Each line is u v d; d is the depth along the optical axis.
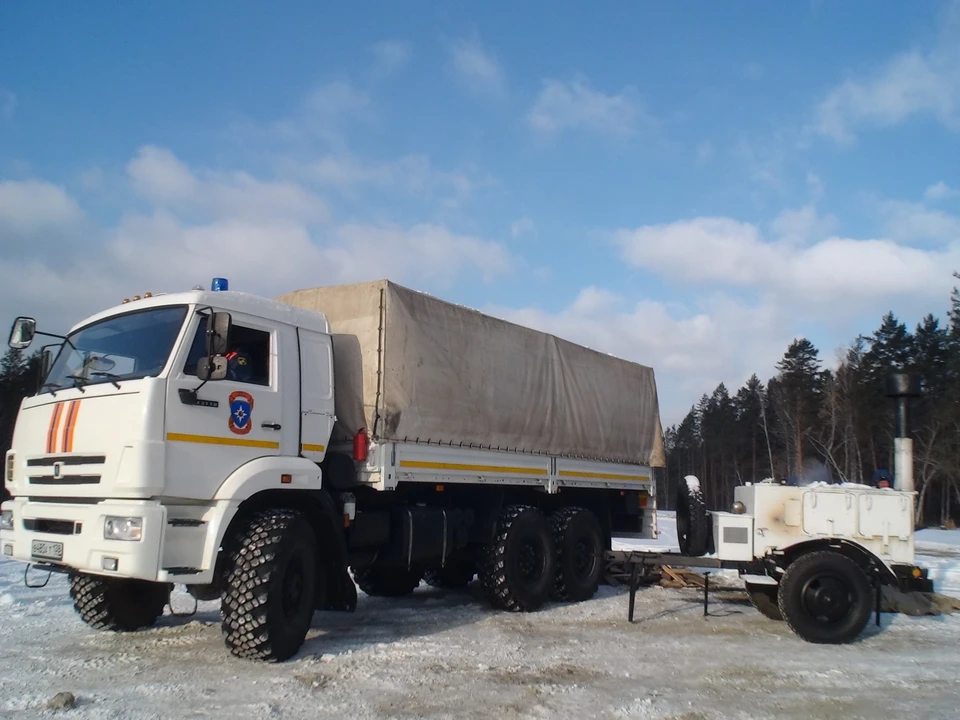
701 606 10.07
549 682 6.04
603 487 11.52
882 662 7.14
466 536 9.12
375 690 5.64
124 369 6.24
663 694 5.82
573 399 10.91
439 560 8.59
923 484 41.94
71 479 6.08
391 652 6.82
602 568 10.89
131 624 7.36
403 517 8.14
